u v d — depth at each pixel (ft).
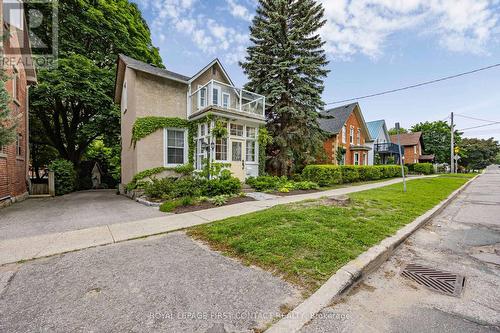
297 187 36.96
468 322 6.88
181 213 21.39
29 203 30.94
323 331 6.45
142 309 7.34
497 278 9.71
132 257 11.55
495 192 38.22
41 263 10.98
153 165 36.83
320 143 50.98
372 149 90.22
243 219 16.98
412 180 55.57
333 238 12.76
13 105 32.30
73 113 59.36
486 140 181.88
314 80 48.57
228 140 37.42
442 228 17.22
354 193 31.19
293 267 9.82
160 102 38.45
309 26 45.93
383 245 12.16
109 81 51.26
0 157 26.78
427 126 139.64
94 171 65.87
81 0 46.68
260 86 48.42
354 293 8.60
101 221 19.01
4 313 7.20
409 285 9.19
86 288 8.66
